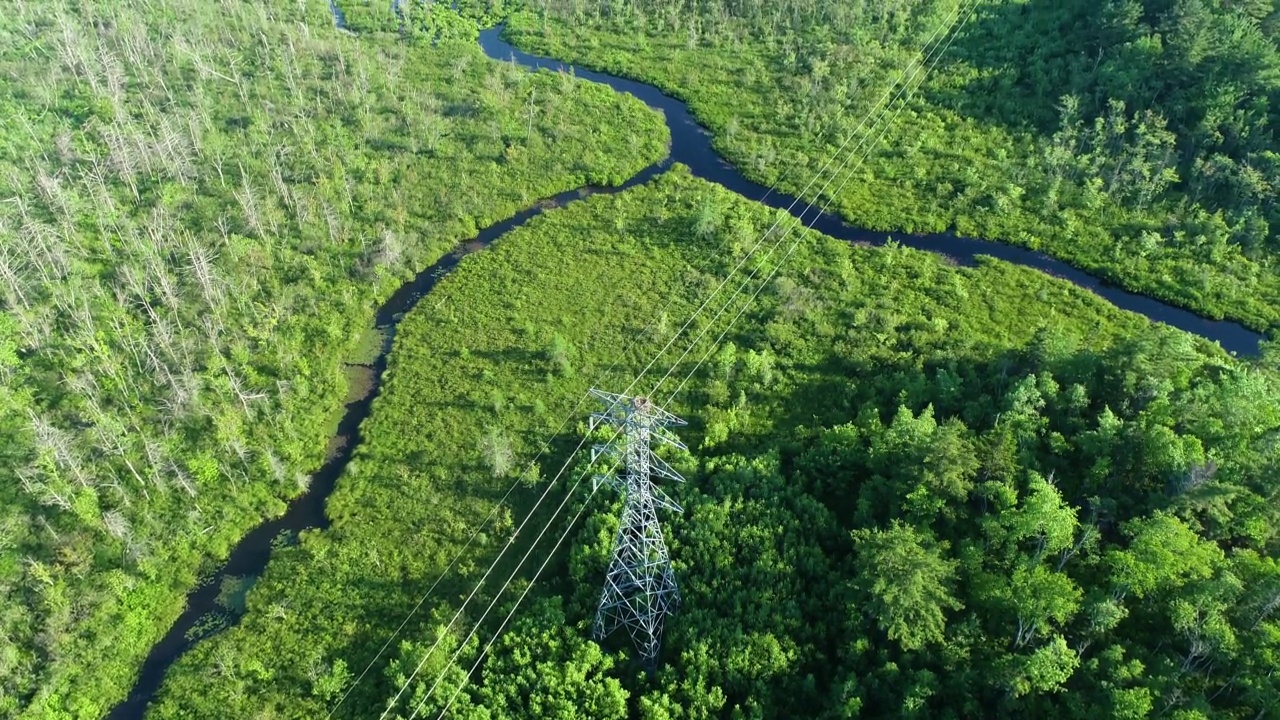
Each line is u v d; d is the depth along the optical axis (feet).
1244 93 380.99
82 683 236.22
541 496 277.85
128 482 284.20
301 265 367.25
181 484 284.41
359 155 425.28
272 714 228.02
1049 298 339.36
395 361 332.80
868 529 231.71
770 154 422.41
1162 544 206.08
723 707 210.79
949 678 200.13
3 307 339.16
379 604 252.01
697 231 375.04
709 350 325.42
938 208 387.34
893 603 203.82
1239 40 393.50
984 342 316.60
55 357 320.91
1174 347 271.90
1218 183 368.89
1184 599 198.18
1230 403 246.88
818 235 377.30
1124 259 355.15
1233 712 186.91
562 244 380.37
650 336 333.21
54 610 245.65
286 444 299.79
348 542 270.05
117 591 254.47
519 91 479.00
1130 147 383.04
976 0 508.53
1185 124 393.09
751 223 381.40
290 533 278.46
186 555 269.03
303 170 414.82
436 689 219.61
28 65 478.18
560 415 304.71
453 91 479.82
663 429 238.07
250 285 355.77
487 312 349.41
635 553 226.99
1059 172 390.01
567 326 341.00
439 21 554.46
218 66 493.36
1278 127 372.38
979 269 355.56
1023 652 203.72
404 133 443.73
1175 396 259.80
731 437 289.94
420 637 239.91
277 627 248.73
